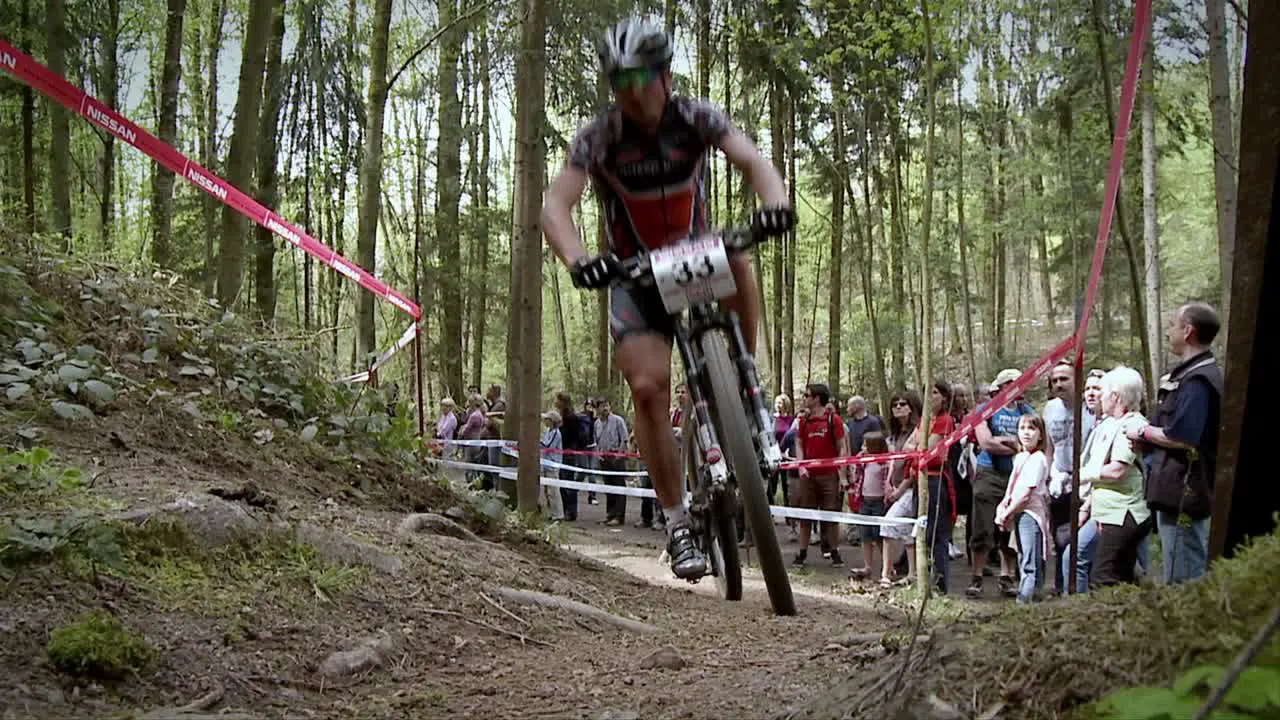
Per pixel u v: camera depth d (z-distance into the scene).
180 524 3.70
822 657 3.53
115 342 5.65
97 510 3.61
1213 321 4.70
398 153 20.67
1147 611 2.03
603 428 14.16
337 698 3.16
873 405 22.09
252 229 11.55
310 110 12.18
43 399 4.66
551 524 7.29
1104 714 1.76
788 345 21.33
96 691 2.74
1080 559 6.47
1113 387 5.59
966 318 18.98
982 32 15.21
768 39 14.05
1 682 2.61
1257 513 2.57
